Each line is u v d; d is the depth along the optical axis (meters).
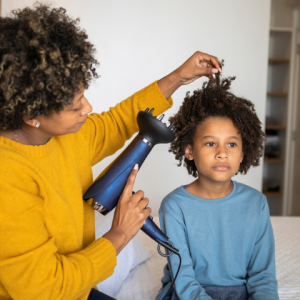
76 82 0.69
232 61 2.59
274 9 3.79
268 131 3.79
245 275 1.10
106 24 2.43
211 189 1.09
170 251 1.04
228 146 1.06
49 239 0.73
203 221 1.08
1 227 0.66
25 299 0.68
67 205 0.81
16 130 0.76
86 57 0.72
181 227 1.08
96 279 0.75
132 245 1.44
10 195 0.67
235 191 1.12
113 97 2.49
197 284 1.01
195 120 1.08
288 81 3.60
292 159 3.65
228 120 1.07
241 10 2.55
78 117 0.75
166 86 1.06
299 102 3.53
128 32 2.45
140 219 0.83
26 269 0.67
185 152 1.15
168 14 2.48
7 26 0.67
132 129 1.08
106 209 0.87
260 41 2.59
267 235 1.11
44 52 0.65
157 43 2.49
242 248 1.08
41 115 0.69
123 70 2.48
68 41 0.69
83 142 0.98
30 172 0.72
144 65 2.49
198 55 1.03
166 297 1.07
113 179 0.86
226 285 1.06
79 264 0.72
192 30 2.51
